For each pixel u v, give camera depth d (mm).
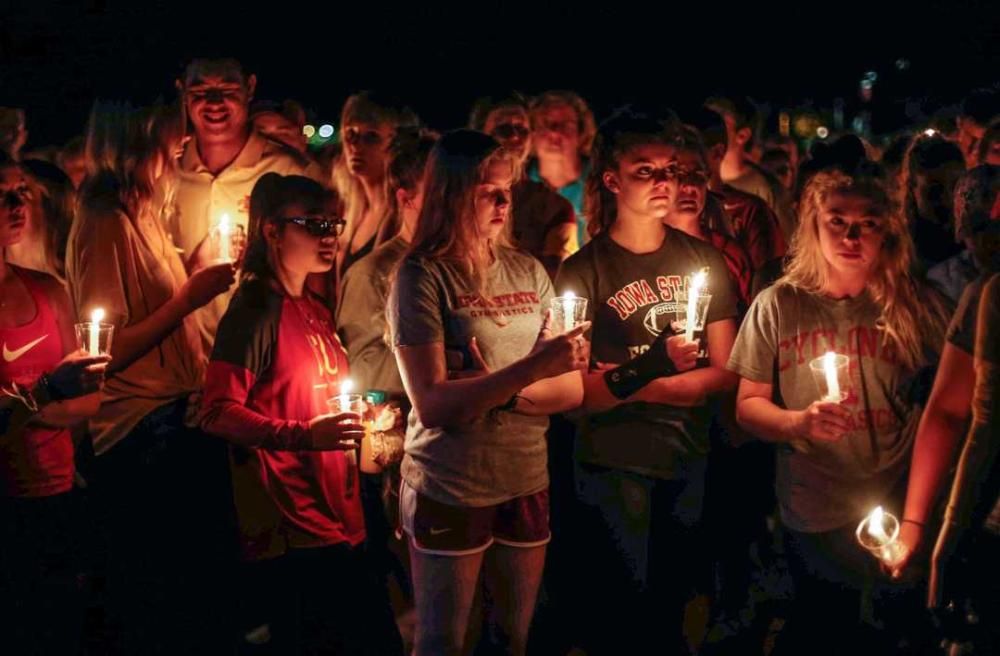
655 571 7125
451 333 6141
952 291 7082
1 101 9891
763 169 10031
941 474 6289
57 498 6996
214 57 8367
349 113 8719
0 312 6758
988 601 5918
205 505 7543
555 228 8516
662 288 7145
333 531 6758
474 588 6266
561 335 5848
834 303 6758
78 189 8281
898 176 7941
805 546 6727
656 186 7008
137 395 7680
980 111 8922
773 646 6965
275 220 6719
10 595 6891
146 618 7426
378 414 7484
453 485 6145
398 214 7824
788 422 6586
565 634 7570
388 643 6973
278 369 6668
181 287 7695
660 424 7035
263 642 6934
